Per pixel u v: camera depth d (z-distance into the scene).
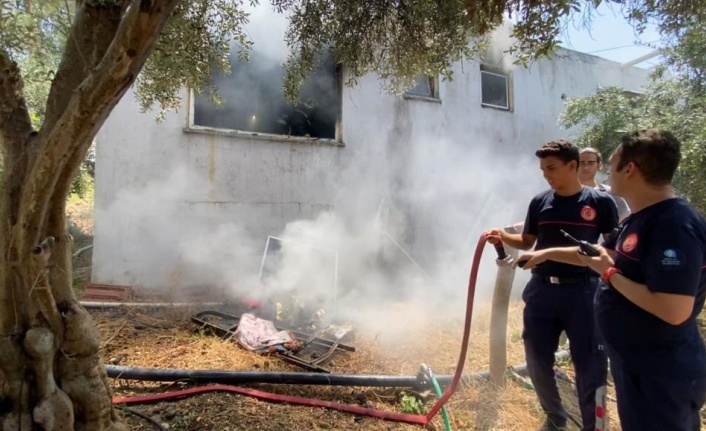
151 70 3.16
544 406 2.58
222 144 5.66
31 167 1.67
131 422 2.41
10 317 1.77
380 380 2.99
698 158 5.34
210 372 2.92
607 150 6.94
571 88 8.81
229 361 3.40
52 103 1.72
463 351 2.65
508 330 4.57
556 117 8.61
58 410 1.73
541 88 8.45
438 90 7.32
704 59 5.79
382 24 3.39
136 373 2.87
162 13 1.33
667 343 1.60
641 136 1.65
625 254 1.68
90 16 1.77
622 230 1.79
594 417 2.35
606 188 3.46
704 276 1.57
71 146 1.53
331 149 6.40
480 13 2.75
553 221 2.48
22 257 1.65
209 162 5.59
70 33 1.79
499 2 2.51
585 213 2.42
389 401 2.93
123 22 1.34
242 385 2.93
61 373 1.81
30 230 1.62
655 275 1.51
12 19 1.94
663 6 2.67
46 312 1.72
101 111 1.47
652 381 1.62
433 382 2.89
